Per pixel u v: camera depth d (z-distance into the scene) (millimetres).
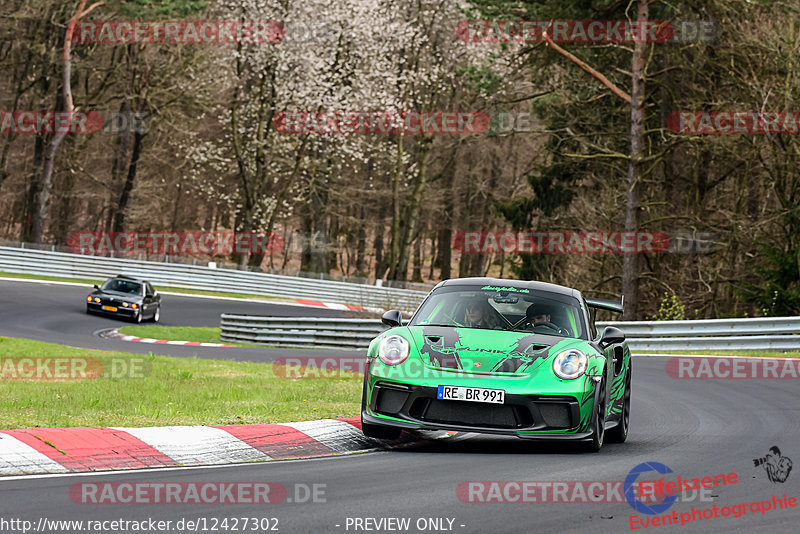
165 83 192750
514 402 28422
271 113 186500
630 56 127188
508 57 123375
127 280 119562
